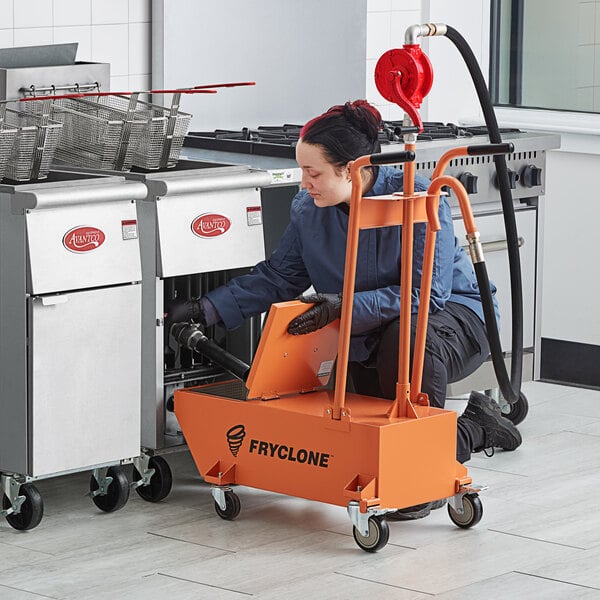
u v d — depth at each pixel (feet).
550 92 23.57
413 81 14.37
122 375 15.21
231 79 20.68
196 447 15.69
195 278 17.26
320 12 21.65
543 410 20.47
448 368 15.81
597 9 22.89
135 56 19.77
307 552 14.39
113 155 16.51
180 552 14.37
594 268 22.31
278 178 16.57
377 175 15.31
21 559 14.12
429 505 15.38
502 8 23.89
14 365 14.66
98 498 15.64
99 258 14.76
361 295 15.30
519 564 14.10
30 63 17.44
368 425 14.19
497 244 19.30
